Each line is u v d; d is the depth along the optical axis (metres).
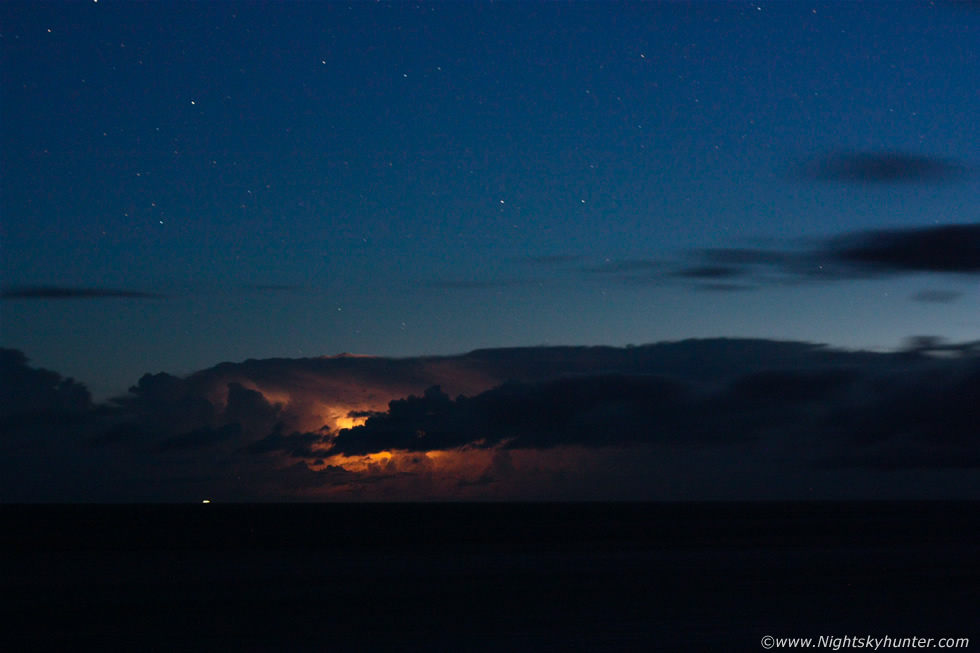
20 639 15.86
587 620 17.81
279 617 18.11
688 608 19.44
